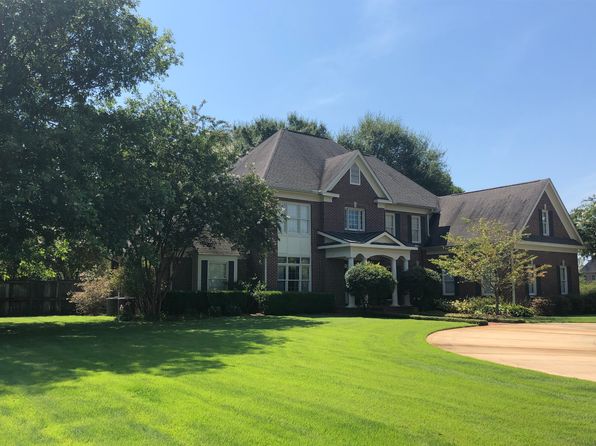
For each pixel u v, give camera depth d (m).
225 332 15.63
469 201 35.78
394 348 12.15
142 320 21.61
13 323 20.83
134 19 17.53
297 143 32.88
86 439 5.24
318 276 29.23
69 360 10.27
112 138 16.88
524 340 14.75
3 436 5.35
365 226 30.98
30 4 15.05
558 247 33.69
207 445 5.09
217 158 21.53
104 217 16.25
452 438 5.38
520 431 5.67
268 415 6.09
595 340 14.82
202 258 26.66
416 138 56.12
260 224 22.62
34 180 14.15
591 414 6.41
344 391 7.38
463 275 25.81
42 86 17.02
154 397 6.92
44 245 18.50
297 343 12.91
